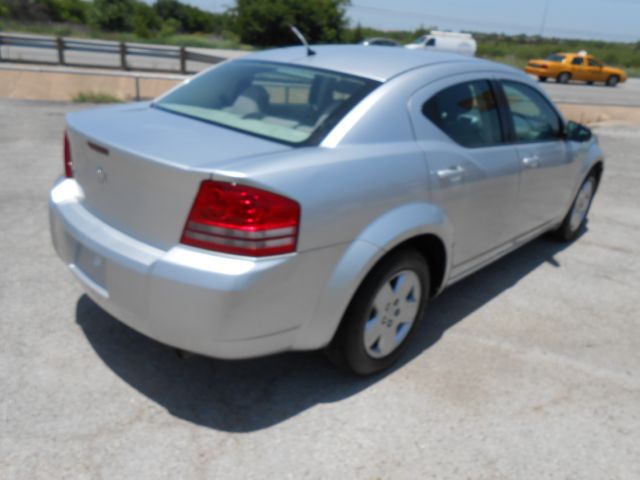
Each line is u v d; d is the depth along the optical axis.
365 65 3.29
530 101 4.13
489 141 3.64
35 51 20.89
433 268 3.39
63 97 12.95
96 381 2.93
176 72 17.30
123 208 2.62
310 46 3.81
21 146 7.60
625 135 11.92
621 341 3.72
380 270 2.83
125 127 2.87
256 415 2.78
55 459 2.42
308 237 2.47
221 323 2.35
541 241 5.51
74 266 2.86
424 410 2.88
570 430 2.82
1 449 2.44
